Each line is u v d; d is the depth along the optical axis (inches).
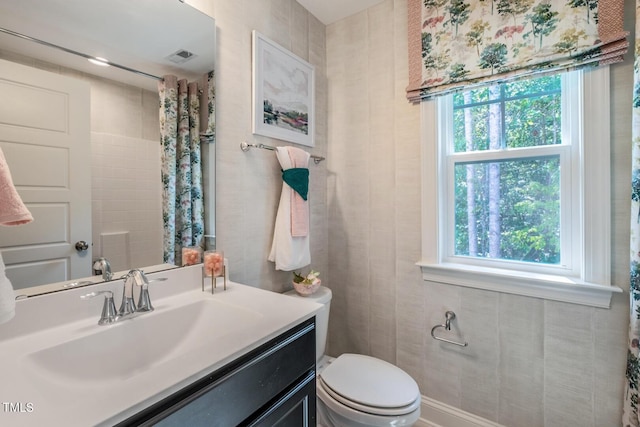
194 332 37.6
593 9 43.5
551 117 51.4
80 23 34.4
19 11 30.2
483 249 58.2
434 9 57.4
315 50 71.3
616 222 44.2
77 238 34.1
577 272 49.3
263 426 29.8
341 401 44.3
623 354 44.4
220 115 49.7
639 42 39.9
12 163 29.4
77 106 34.2
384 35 65.8
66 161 33.3
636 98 40.4
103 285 35.6
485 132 57.4
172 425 22.0
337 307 75.3
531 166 53.2
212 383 24.9
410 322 64.0
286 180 58.4
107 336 31.1
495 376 54.8
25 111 30.3
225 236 50.8
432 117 59.6
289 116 62.8
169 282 42.1
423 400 62.2
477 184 58.4
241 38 52.9
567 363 48.6
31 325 29.8
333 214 75.4
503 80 51.2
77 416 18.4
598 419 46.4
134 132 39.4
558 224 51.1
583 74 45.4
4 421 17.9
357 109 70.6
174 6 43.1
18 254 29.8
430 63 58.1
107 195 36.8
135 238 39.4
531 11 48.1
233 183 52.1
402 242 64.6
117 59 37.6
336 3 66.3
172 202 43.7
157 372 23.1
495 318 54.5
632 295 41.7
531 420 51.8
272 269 60.3
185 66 44.8
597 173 45.0
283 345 32.6
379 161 67.6
